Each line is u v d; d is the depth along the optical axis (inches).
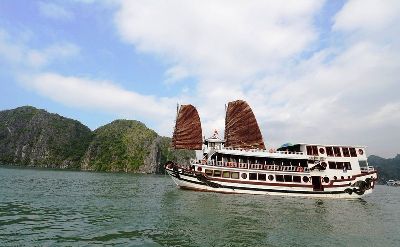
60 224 650.8
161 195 1257.4
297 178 1427.2
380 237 684.7
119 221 700.7
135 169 7071.9
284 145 1637.6
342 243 613.9
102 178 2812.5
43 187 1439.5
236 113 1651.1
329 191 1440.7
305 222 804.0
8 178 1953.7
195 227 670.5
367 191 1480.1
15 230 586.2
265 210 960.3
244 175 1411.2
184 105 1699.1
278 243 584.4
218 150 1451.8
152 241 552.7
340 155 1502.2
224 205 1018.7
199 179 1421.0
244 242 576.1
